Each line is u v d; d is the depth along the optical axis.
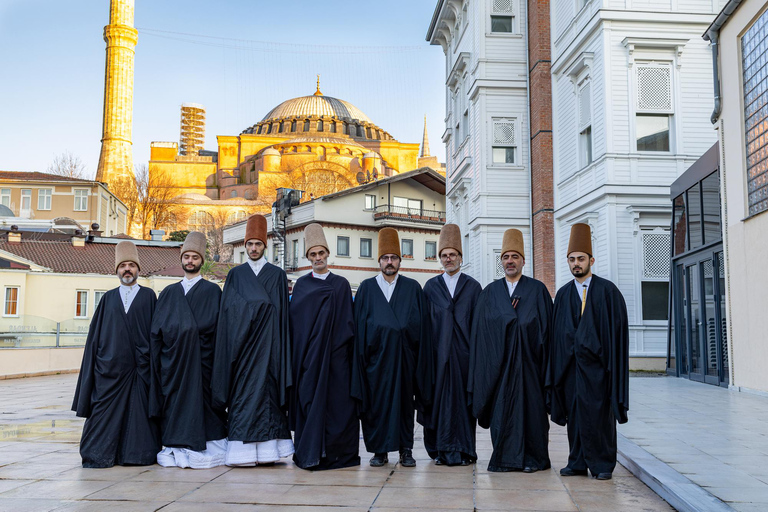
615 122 15.45
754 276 10.99
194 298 6.23
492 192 20.72
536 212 19.91
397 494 4.93
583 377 5.51
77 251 35.16
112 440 5.95
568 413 5.69
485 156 20.81
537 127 19.78
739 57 11.56
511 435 5.69
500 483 5.29
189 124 151.88
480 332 5.88
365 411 5.98
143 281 32.91
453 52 25.75
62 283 31.09
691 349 13.91
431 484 5.25
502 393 5.73
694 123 15.52
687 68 15.55
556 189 19.16
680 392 11.44
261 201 97.31
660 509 4.57
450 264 6.30
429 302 6.22
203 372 6.17
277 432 6.01
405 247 44.38
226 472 5.74
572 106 17.83
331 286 6.16
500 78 20.92
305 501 4.73
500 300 5.90
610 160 15.40
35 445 7.05
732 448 6.35
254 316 6.01
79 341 22.30
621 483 5.33
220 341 6.07
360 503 4.67
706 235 13.07
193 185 115.00
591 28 16.03
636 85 15.52
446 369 6.00
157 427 6.17
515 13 21.05
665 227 15.50
